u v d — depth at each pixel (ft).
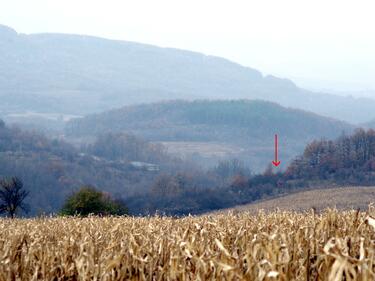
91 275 74.84
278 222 115.03
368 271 50.75
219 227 100.53
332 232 82.79
